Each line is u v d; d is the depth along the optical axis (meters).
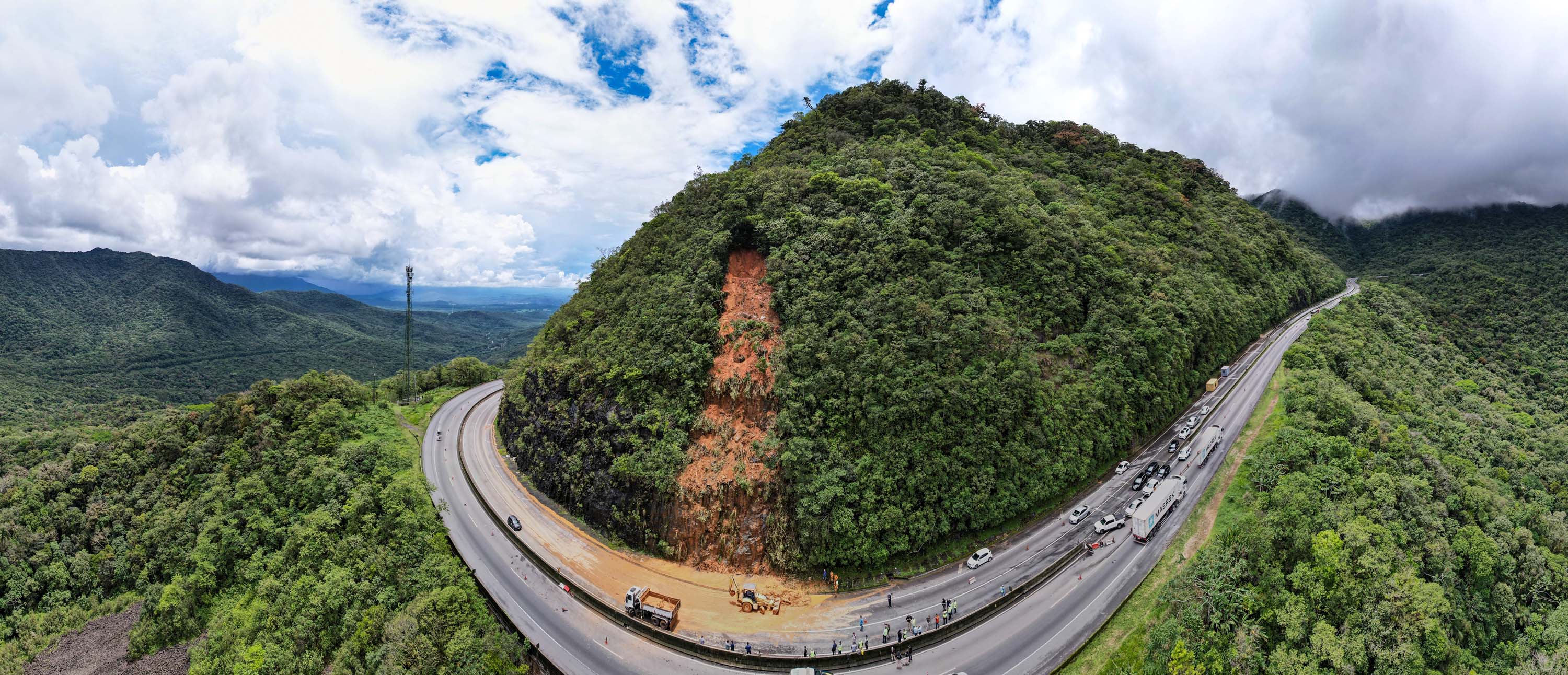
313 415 96.62
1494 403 115.94
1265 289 131.00
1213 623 58.44
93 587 78.88
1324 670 55.66
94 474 86.75
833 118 131.75
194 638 74.12
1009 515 73.69
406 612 68.00
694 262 90.19
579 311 103.81
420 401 139.38
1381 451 78.88
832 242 85.75
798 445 70.06
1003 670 57.34
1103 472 84.88
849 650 58.97
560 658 61.59
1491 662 65.00
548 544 78.44
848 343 75.19
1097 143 157.00
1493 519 75.25
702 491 72.62
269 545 79.75
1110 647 59.16
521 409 103.00
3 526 78.56
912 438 71.38
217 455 91.44
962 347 76.38
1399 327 134.50
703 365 79.81
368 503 81.88
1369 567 59.81
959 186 97.12
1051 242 91.94
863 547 67.56
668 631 63.16
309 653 67.31
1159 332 89.94
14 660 70.75
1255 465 78.12
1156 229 118.81
